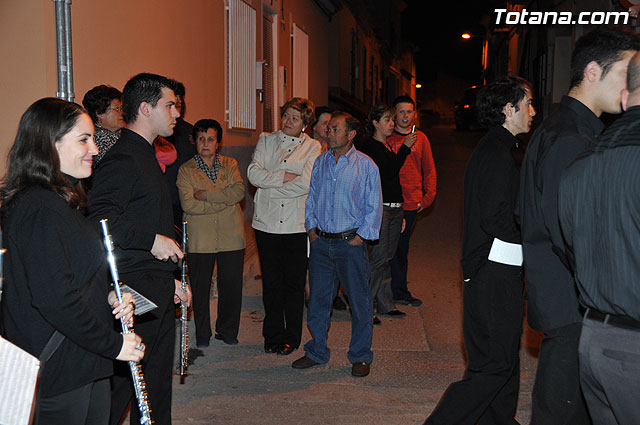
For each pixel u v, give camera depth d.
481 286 3.45
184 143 5.75
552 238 2.84
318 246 4.98
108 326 2.54
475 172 3.49
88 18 5.11
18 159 2.39
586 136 2.85
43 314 2.31
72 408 2.47
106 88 4.36
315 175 5.04
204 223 5.43
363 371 4.97
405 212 6.88
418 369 5.15
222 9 8.90
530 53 18.41
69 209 2.43
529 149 3.03
